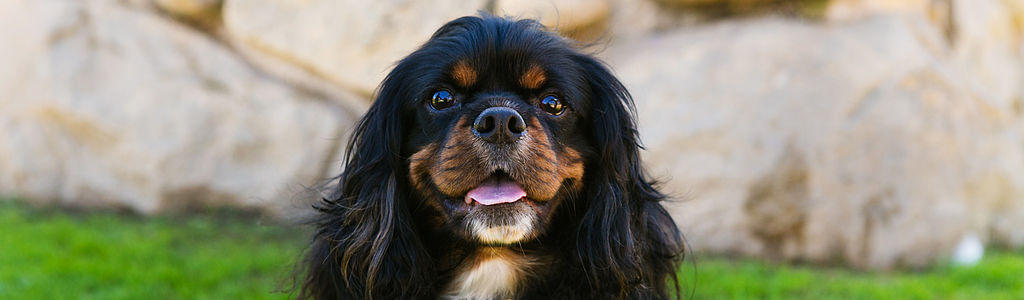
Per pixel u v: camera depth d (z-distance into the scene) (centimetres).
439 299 323
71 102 683
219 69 705
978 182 623
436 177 276
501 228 276
